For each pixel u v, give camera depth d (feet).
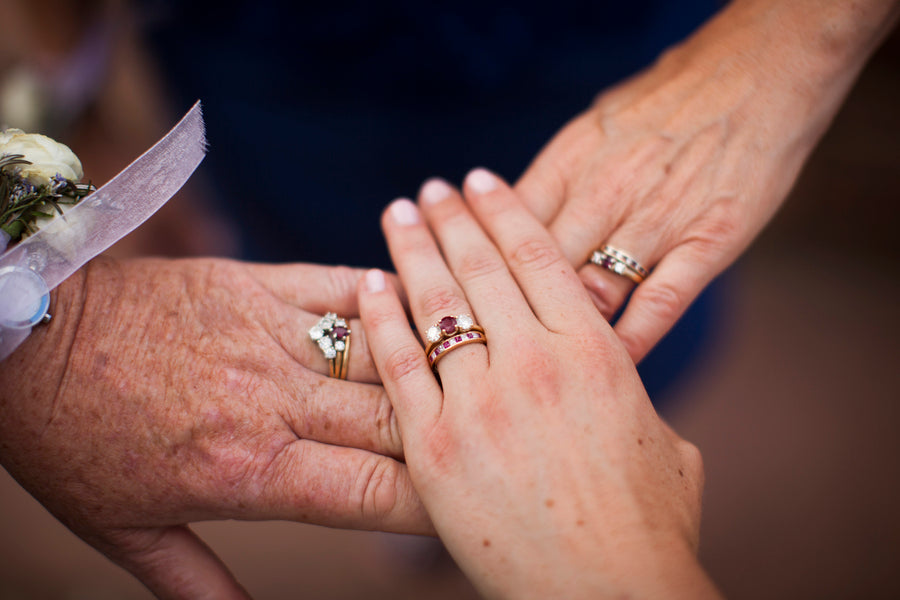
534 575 1.24
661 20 1.63
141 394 1.37
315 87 1.61
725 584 2.02
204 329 1.43
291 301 1.50
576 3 1.56
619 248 1.51
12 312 1.29
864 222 3.00
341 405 1.42
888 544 2.07
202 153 1.37
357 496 1.38
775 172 1.53
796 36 1.52
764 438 2.36
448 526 1.28
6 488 2.23
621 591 1.21
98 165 2.36
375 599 2.05
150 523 1.40
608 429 1.29
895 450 2.31
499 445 1.29
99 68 2.14
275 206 1.78
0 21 2.12
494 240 1.48
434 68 1.59
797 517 2.15
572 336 1.36
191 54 1.63
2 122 2.22
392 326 1.40
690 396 2.20
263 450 1.39
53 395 1.34
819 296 2.83
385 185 1.73
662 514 1.26
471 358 1.35
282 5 1.54
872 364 2.57
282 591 2.04
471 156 1.70
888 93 2.95
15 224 1.34
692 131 1.53
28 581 2.03
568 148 1.57
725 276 1.90
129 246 2.33
